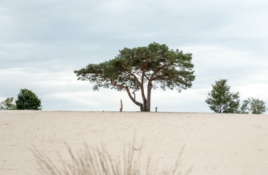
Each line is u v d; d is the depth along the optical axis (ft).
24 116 98.27
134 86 133.39
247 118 97.09
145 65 120.88
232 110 165.07
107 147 60.54
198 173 39.91
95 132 75.51
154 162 46.93
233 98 165.89
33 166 43.55
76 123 85.20
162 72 125.39
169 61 118.93
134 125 83.66
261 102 180.04
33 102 190.90
